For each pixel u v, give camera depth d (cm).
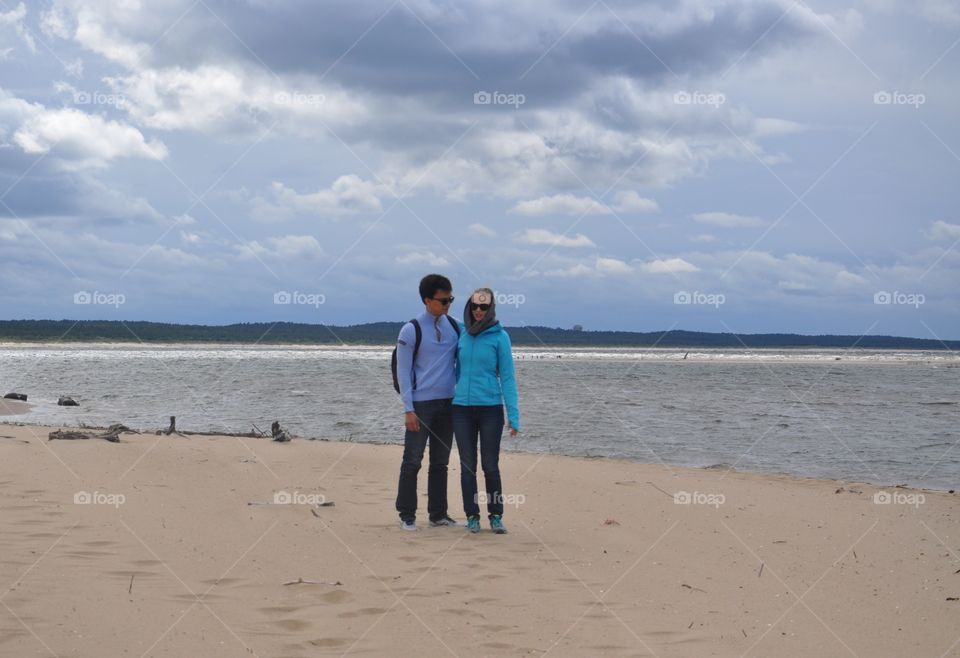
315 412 2336
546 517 835
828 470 1431
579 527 790
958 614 549
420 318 786
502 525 771
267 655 439
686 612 541
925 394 3594
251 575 582
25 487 823
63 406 2405
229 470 1008
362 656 444
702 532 783
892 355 13800
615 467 1212
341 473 1052
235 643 454
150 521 720
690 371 5959
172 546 645
